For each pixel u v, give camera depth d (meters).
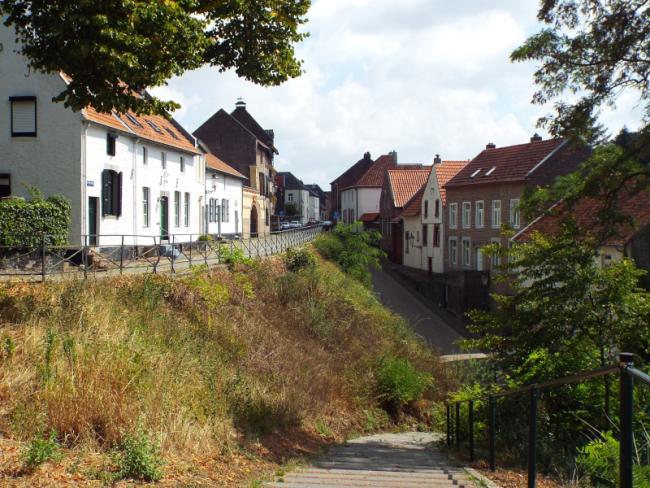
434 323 35.47
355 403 18.05
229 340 15.22
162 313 13.77
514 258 14.66
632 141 14.61
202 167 37.84
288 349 17.70
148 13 10.11
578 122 14.65
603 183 14.31
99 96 10.84
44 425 6.72
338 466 9.48
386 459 10.67
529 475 6.41
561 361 12.30
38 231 20.03
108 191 25.47
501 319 14.37
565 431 11.23
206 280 18.08
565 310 13.00
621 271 13.10
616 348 12.80
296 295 22.81
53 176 23.11
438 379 23.02
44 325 9.60
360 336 23.25
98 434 7.02
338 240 39.56
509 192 39.09
